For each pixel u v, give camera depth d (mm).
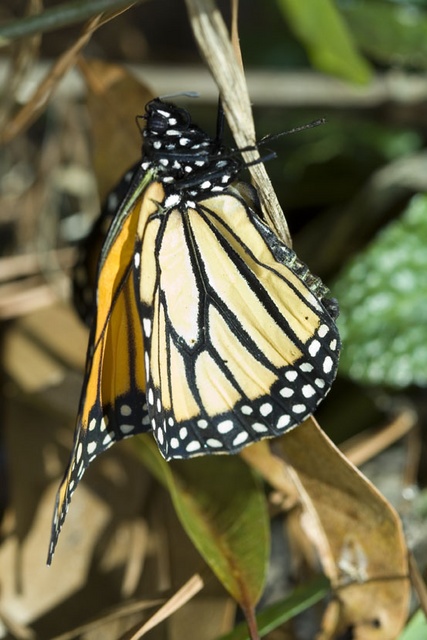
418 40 708
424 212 679
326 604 633
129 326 597
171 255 591
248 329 591
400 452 661
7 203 722
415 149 717
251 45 773
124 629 633
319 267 698
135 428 598
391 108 718
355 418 669
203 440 596
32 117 639
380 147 716
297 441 603
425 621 613
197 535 610
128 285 596
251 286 589
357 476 601
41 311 693
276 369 591
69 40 751
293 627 631
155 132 586
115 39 777
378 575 610
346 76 707
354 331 669
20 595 642
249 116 590
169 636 625
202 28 590
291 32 766
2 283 703
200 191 588
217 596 625
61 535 648
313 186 716
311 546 636
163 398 597
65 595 642
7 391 675
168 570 640
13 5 739
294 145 722
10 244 722
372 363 667
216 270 591
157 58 810
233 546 609
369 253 676
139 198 590
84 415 585
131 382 597
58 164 715
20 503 654
